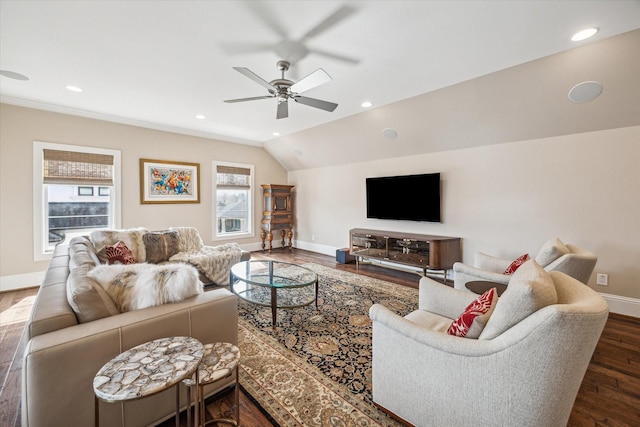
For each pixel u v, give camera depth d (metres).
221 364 1.34
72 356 1.18
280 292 3.41
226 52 2.37
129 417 1.34
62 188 4.01
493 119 3.31
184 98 3.47
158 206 4.83
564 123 2.98
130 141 4.52
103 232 3.48
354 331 2.54
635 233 2.74
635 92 2.46
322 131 4.92
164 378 1.06
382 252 4.67
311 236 6.39
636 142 2.71
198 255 3.75
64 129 3.94
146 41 2.21
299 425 1.48
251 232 6.23
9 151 3.58
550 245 2.22
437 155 4.24
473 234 3.89
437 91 3.23
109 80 2.95
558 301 1.21
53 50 2.35
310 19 1.93
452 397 1.22
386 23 1.97
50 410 1.14
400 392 1.42
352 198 5.51
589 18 1.92
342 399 1.67
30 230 3.73
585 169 2.99
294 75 2.79
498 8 1.81
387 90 3.20
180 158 5.09
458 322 1.35
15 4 1.77
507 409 1.08
